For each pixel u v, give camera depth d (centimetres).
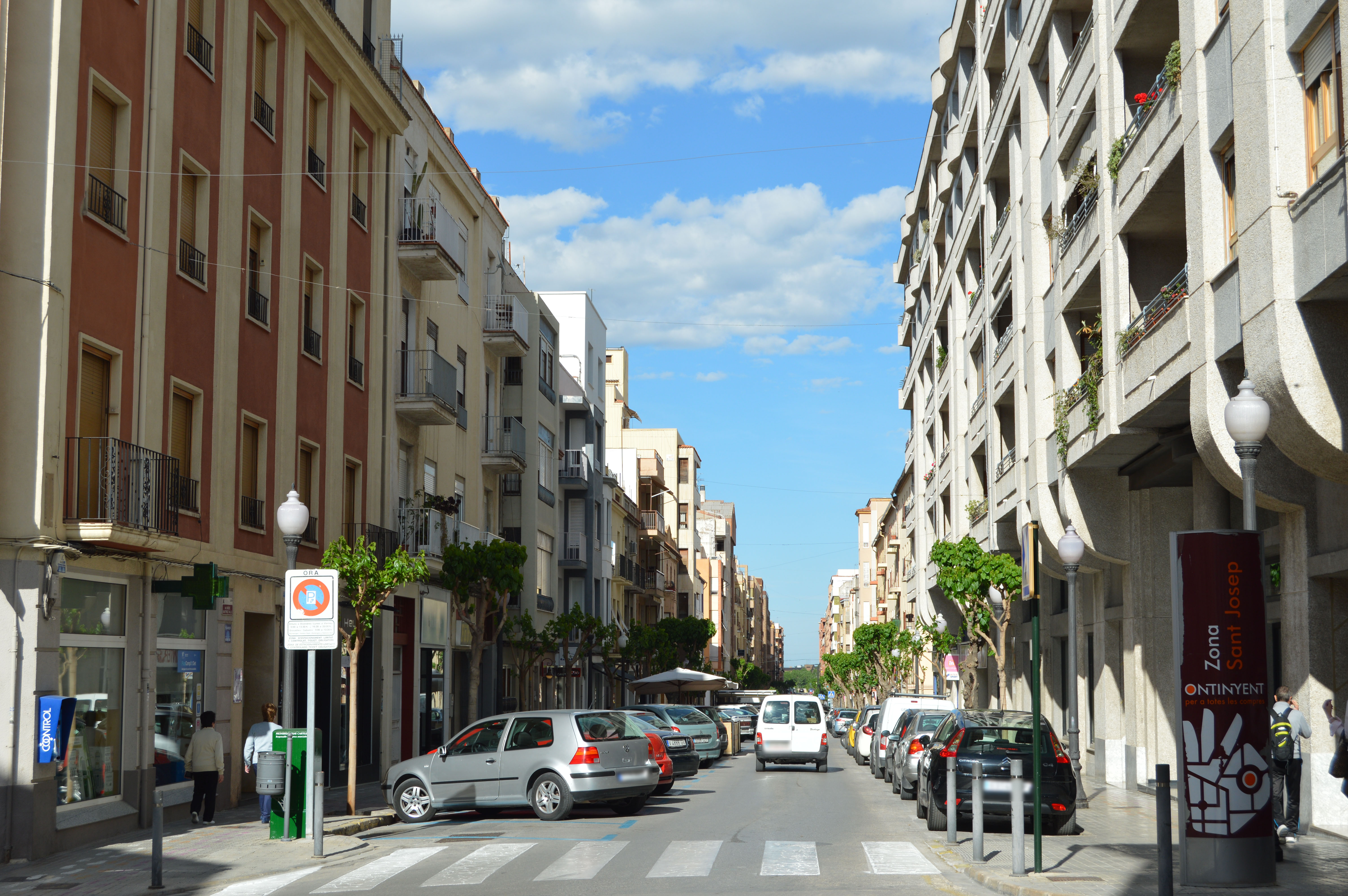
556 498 5062
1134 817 1931
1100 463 2447
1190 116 1728
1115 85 2170
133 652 1808
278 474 2386
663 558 8494
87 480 1680
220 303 2147
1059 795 1653
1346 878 1183
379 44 3075
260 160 2344
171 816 1888
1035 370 2805
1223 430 1655
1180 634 1136
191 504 2019
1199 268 1695
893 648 6756
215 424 2119
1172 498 2438
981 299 3741
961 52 4088
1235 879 1106
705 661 9494
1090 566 2759
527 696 4697
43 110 1628
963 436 4275
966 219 4047
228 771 2111
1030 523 1256
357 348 2889
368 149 2953
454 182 3662
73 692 1658
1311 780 1641
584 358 5744
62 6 1648
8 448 1569
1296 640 1692
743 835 1672
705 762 3859
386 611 2914
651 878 1266
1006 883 1161
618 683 6781
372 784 2741
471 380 3859
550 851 1502
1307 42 1375
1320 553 1647
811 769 3678
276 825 1670
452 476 3603
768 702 3519
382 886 1252
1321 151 1348
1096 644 2819
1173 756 2378
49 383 1597
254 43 2330
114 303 1789
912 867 1338
